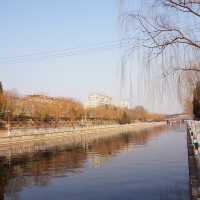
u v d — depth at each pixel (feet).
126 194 62.90
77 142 219.41
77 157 130.52
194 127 147.74
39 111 307.37
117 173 87.51
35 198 63.10
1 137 187.11
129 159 117.80
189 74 33.96
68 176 85.46
